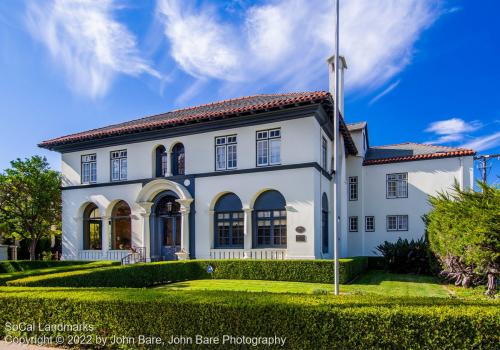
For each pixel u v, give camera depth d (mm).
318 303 6059
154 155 21031
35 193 23859
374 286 14281
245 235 17891
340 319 5707
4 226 24656
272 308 5973
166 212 20484
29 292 7680
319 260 15031
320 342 5750
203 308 6254
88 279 11984
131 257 19672
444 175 22859
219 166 19109
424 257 18594
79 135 23141
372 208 24453
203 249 18797
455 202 12586
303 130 17203
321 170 18297
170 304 6414
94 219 22891
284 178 17312
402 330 5531
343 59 24047
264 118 17922
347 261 15016
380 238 24031
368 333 5609
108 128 24344
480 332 5344
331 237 20125
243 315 6074
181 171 20359
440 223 13969
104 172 22312
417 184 23484
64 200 23547
